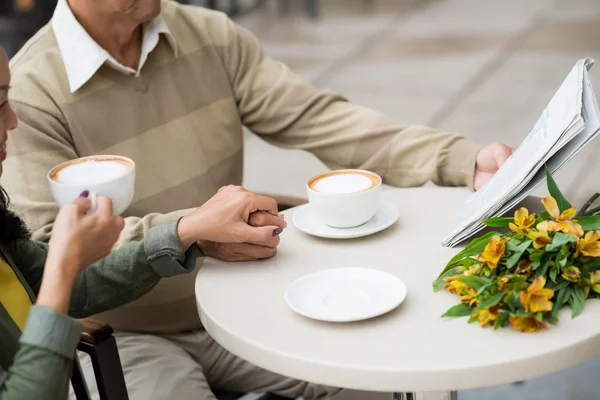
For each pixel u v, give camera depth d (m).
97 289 1.44
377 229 1.45
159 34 1.83
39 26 4.77
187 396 1.59
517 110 4.18
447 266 1.26
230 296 1.29
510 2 6.48
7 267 1.28
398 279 1.25
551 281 1.17
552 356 1.07
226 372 1.77
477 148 1.66
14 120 1.19
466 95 4.47
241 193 1.41
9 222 1.34
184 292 1.73
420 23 6.14
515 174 1.35
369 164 1.81
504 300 1.12
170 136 1.83
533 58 4.98
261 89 1.94
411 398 1.33
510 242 1.19
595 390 2.25
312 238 1.48
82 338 1.26
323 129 1.88
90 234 1.09
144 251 1.42
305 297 1.25
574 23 5.64
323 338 1.14
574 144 1.29
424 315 1.18
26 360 1.03
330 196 1.43
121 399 1.29
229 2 6.52
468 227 1.38
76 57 1.72
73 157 1.71
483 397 2.26
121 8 1.67
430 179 1.73
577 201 3.16
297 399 1.77
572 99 1.30
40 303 1.05
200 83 1.89
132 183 1.20
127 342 1.69
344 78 4.94
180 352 1.70
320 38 5.92
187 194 1.84
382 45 5.62
